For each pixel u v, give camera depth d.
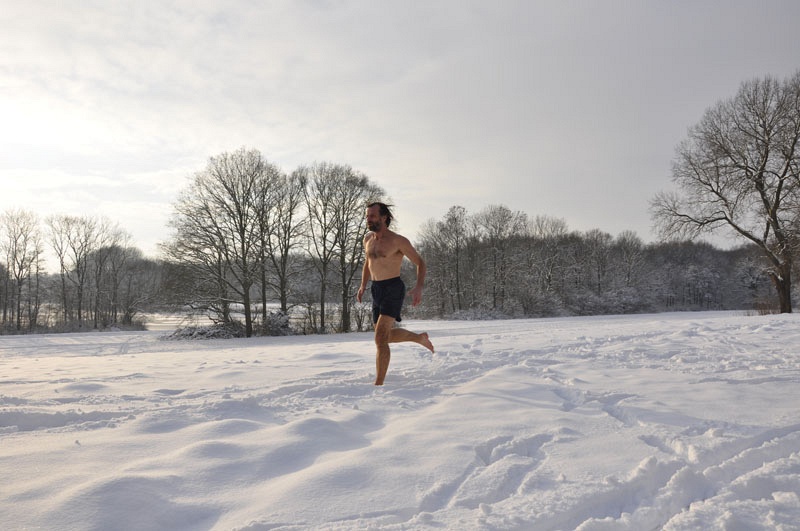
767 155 25.81
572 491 1.93
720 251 91.56
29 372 5.72
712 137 27.25
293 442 2.51
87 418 3.07
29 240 47.16
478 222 57.59
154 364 6.59
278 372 5.18
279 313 31.81
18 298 46.31
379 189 34.84
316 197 34.62
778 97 25.78
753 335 8.02
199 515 1.76
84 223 50.44
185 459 2.24
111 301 49.69
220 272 30.31
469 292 56.38
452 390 4.03
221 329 29.72
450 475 2.10
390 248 4.50
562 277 58.31
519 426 2.85
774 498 1.93
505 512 1.74
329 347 9.12
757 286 71.56
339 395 3.87
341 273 34.59
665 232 28.70
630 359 5.67
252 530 1.62
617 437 2.65
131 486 1.86
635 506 1.93
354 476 2.06
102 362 7.39
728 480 2.17
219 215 30.05
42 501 1.76
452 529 1.61
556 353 6.40
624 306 58.19
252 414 3.22
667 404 3.34
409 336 4.51
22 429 2.86
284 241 33.03
